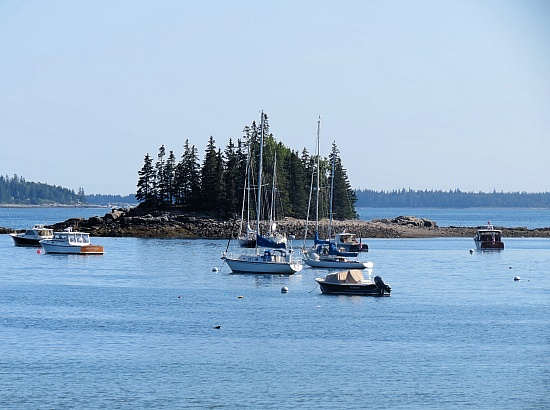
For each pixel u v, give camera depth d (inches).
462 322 5191.9
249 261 7765.8
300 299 6107.3
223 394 3614.7
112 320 5167.3
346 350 4397.1
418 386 3769.7
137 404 3476.9
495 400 3590.1
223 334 4761.3
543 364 4146.2
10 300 6008.9
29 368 3981.3
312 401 3548.2
